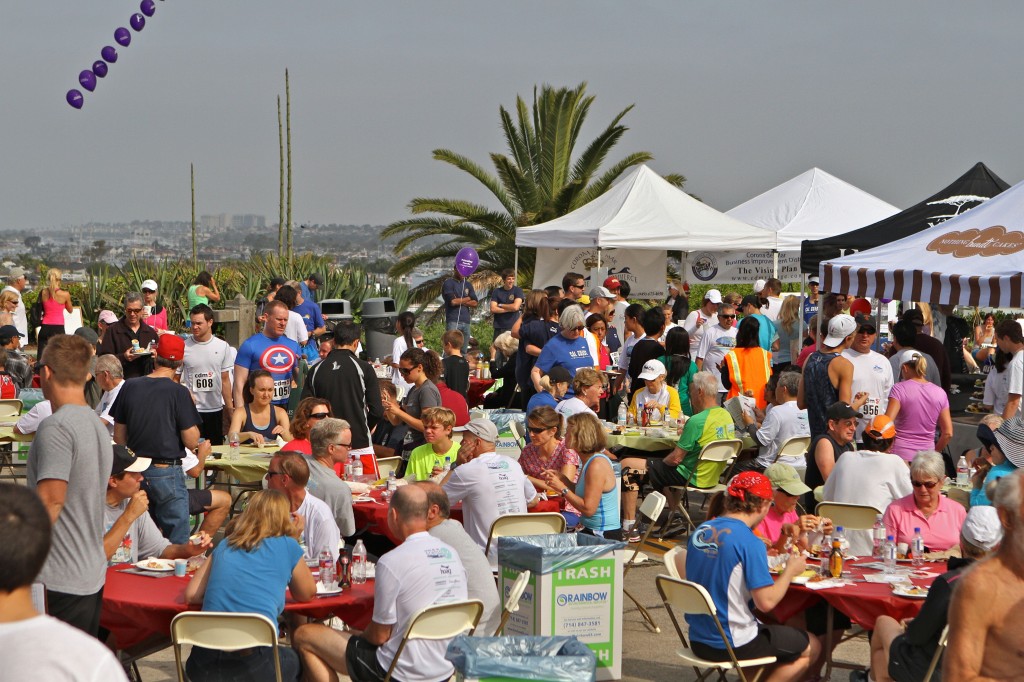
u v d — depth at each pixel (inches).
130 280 1068.5
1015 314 879.7
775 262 810.8
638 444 439.8
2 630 96.5
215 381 460.8
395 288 1206.3
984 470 314.3
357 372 405.1
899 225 563.2
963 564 217.6
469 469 311.9
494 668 192.7
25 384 597.3
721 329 570.3
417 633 222.4
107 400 397.7
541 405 405.4
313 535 271.9
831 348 395.5
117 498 261.6
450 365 526.0
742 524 245.8
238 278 1126.4
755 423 451.2
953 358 623.8
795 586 253.4
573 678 192.2
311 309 698.2
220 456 393.7
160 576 253.8
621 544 270.5
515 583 256.5
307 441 364.8
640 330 537.6
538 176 1508.4
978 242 440.8
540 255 825.5
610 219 757.9
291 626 258.7
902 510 293.0
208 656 221.9
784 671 248.8
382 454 438.9
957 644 150.1
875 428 324.2
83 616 209.8
